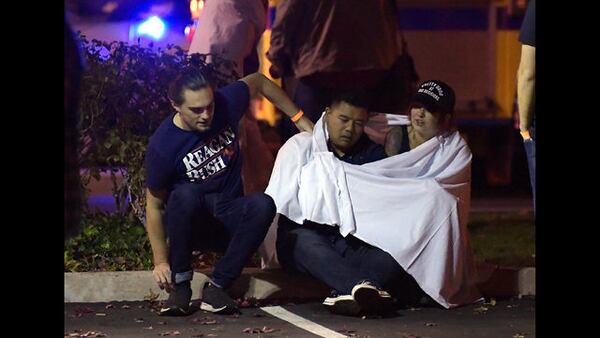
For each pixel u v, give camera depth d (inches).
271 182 481.7
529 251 628.1
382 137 497.4
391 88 627.2
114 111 532.4
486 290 509.7
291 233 472.4
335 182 472.4
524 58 412.8
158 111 535.8
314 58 604.1
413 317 459.2
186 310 457.4
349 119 475.5
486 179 1118.4
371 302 447.8
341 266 459.5
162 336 418.0
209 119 448.5
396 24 625.9
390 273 467.5
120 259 522.3
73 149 313.3
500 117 1125.1
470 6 1132.5
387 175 475.5
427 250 470.0
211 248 475.8
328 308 462.9
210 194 462.3
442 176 479.5
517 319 456.1
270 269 499.5
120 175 585.3
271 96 487.8
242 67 590.9
